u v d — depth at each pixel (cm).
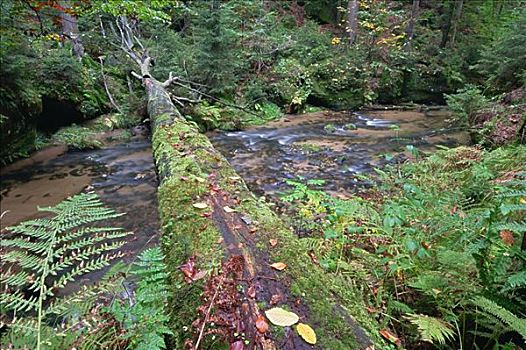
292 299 144
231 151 757
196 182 261
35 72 804
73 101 870
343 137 877
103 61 1123
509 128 578
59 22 941
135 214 453
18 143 683
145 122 861
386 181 438
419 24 1772
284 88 1196
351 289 180
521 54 783
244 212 218
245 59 1221
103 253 349
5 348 122
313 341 124
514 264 179
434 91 1392
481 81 1334
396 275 217
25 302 134
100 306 153
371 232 275
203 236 188
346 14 1552
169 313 146
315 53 1380
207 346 123
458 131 857
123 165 665
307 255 180
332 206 293
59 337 129
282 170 626
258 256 170
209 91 1036
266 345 120
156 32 1102
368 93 1302
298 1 1789
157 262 166
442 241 233
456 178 391
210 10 993
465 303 175
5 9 615
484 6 1694
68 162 683
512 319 135
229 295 137
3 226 422
